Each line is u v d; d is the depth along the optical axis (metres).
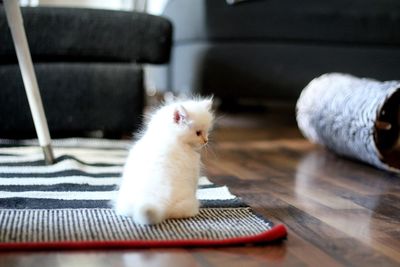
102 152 1.57
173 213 0.84
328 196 1.15
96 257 0.70
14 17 1.17
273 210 1.00
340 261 0.74
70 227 0.79
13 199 0.95
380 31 2.32
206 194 1.06
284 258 0.73
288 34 2.31
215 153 1.70
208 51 2.37
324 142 1.77
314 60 2.33
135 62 1.83
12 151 1.49
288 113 3.15
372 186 1.28
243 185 1.23
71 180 1.13
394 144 1.72
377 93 1.48
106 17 1.76
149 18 1.80
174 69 2.80
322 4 2.30
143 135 0.95
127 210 0.85
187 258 0.71
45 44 1.72
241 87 2.37
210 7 2.32
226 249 0.75
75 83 1.78
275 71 2.35
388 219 0.98
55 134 1.87
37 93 1.26
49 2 3.37
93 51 1.77
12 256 0.69
